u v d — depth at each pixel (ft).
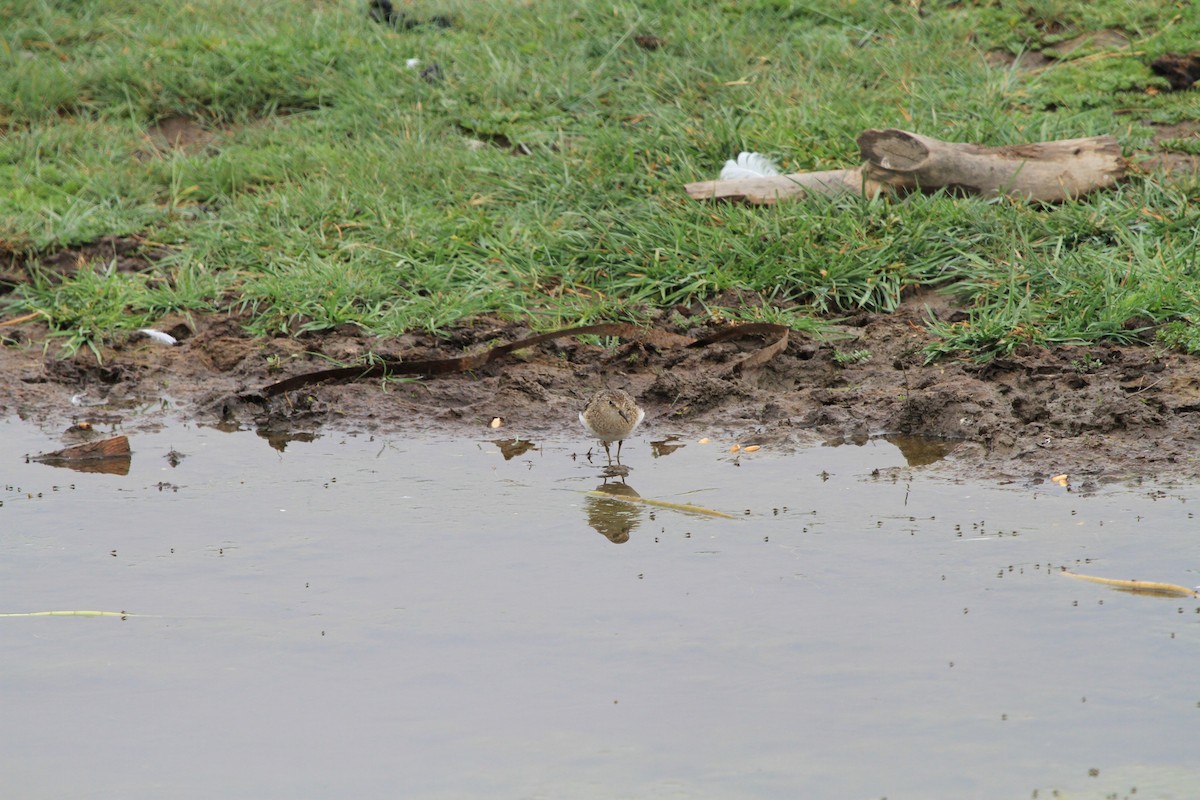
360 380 86.79
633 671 49.26
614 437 73.46
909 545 60.54
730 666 49.44
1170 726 44.47
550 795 41.57
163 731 45.85
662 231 98.58
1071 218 95.25
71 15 144.87
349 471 73.77
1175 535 60.29
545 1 142.00
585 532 63.67
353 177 111.96
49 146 121.08
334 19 140.05
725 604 54.85
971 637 51.19
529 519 65.72
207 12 143.23
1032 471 69.87
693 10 136.26
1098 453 71.10
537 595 56.29
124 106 127.75
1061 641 50.57
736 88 120.67
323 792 41.98
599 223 101.24
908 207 98.73
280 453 77.25
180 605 55.98
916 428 77.87
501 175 111.14
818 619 53.11
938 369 82.79
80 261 101.30
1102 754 43.01
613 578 57.98
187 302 96.89
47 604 56.13
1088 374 79.56
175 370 90.22
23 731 45.98
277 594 56.85
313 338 92.32
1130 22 124.88
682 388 83.25
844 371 84.69
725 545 61.41
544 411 82.74
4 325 95.91
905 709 46.09
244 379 88.38
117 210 109.91
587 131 116.06
